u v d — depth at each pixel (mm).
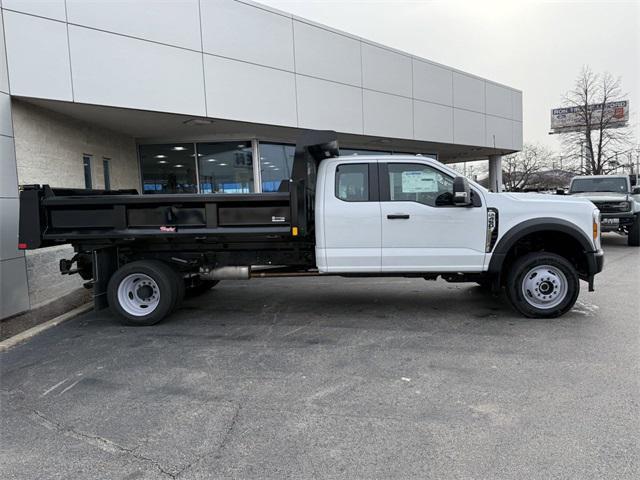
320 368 4355
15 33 6832
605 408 3379
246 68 10203
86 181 9664
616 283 7926
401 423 3258
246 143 12156
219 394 3832
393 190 5867
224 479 2648
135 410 3574
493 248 5762
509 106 18609
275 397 3748
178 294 6156
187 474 2703
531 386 3805
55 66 7328
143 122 9828
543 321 5742
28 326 6066
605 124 36438
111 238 5949
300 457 2857
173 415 3473
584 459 2742
